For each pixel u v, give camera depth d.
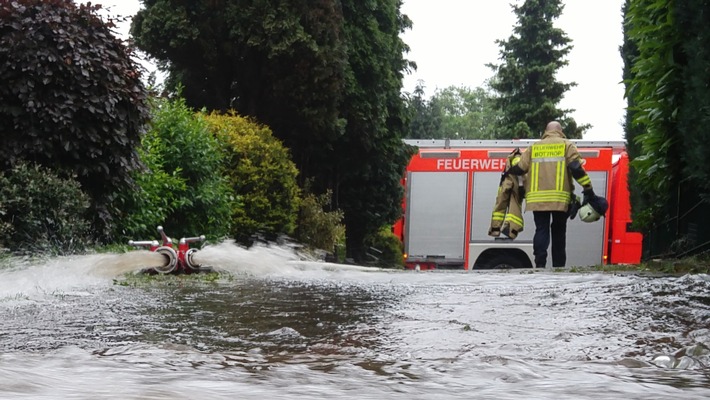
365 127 18.77
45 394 1.92
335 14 17.38
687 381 2.44
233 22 16.77
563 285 5.91
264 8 16.52
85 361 2.76
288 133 18.27
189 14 16.88
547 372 2.64
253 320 4.14
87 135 8.45
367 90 18.98
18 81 7.96
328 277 7.24
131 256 7.46
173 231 11.06
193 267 7.65
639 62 8.52
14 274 6.53
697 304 4.65
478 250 19.09
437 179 19.36
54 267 7.00
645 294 5.17
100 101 8.42
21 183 7.66
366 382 2.41
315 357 3.00
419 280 6.79
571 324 3.91
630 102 13.14
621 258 18.00
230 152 13.63
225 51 16.80
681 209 8.69
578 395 2.18
